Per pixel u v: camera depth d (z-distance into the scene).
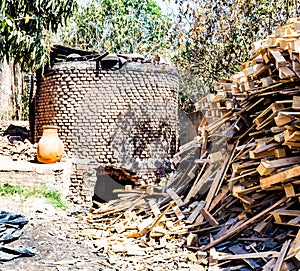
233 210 5.20
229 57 9.99
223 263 4.18
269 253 3.97
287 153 4.68
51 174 7.93
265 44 5.33
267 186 4.54
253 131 5.71
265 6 9.20
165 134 10.22
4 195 7.04
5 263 4.40
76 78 9.73
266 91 5.50
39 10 7.69
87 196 9.38
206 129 6.69
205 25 10.16
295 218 4.23
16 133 13.28
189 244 4.85
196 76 12.11
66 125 9.75
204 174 6.10
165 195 6.59
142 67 9.91
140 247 5.05
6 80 16.42
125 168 9.69
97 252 4.88
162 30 18.64
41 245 5.03
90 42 20.27
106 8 21.67
